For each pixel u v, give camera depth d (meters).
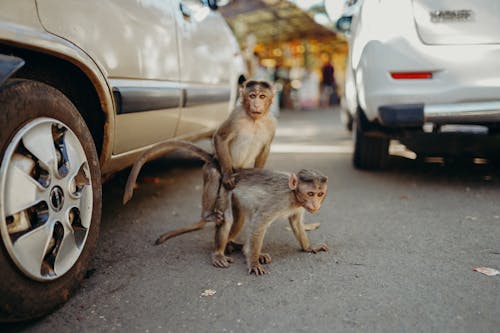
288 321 1.51
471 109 2.48
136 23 2.07
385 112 2.58
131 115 2.02
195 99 2.63
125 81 1.97
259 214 1.91
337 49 13.75
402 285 1.72
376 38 2.62
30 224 1.47
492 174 3.19
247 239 1.93
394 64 2.55
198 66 2.72
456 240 2.12
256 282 1.78
